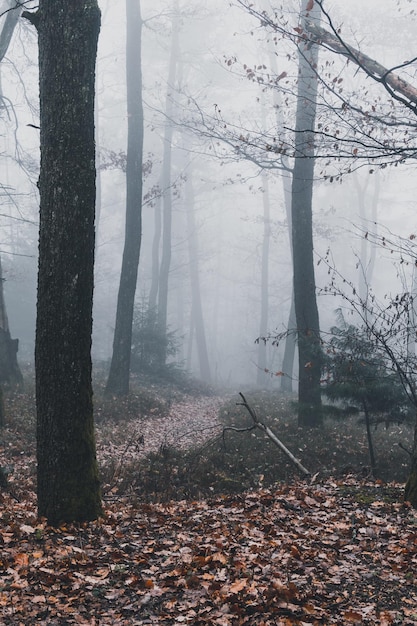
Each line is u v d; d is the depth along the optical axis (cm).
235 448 1289
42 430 705
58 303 688
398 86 933
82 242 691
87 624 497
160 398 2297
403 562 622
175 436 1609
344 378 1161
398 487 931
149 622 508
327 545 669
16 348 1914
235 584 558
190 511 820
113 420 1727
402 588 575
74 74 682
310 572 596
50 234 687
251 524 728
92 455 722
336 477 1084
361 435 1505
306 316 1616
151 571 592
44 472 707
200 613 518
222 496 916
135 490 998
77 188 686
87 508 712
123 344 2033
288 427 1543
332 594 556
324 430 1509
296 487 954
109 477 1056
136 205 2047
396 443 1428
